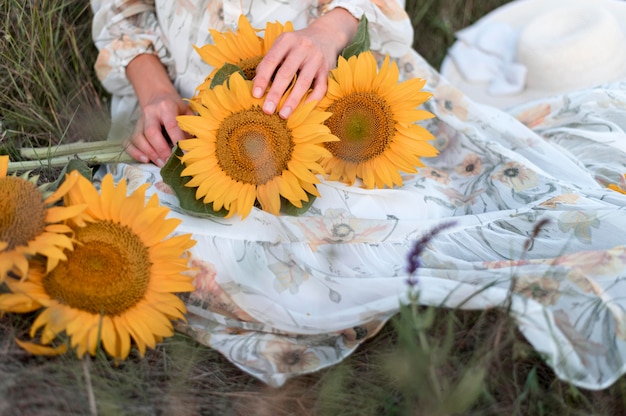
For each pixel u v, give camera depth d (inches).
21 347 38.3
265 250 41.0
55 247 36.4
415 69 52.2
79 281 37.1
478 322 38.2
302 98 42.0
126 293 37.7
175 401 37.3
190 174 40.3
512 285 37.1
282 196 42.3
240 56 43.5
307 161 40.4
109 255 37.4
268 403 38.0
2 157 39.5
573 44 59.8
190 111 48.5
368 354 40.3
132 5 51.2
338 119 42.5
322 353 39.6
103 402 36.3
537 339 36.7
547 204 43.5
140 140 46.5
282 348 39.8
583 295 38.2
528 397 37.5
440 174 48.1
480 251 42.3
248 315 40.6
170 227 38.2
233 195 40.7
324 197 43.4
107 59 50.6
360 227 42.4
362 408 37.8
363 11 46.9
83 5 58.7
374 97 42.4
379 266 41.6
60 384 36.9
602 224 41.9
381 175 43.6
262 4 47.8
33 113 52.9
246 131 40.1
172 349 39.8
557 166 47.9
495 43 65.8
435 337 38.2
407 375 36.0
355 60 41.9
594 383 36.5
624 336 37.2
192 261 40.5
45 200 37.4
